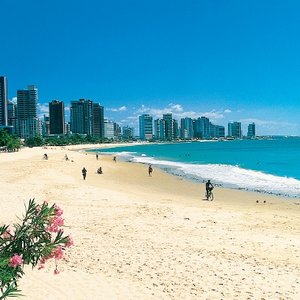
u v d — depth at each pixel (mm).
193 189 41906
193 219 23031
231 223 22188
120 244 17125
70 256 15094
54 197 30344
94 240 17656
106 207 26594
